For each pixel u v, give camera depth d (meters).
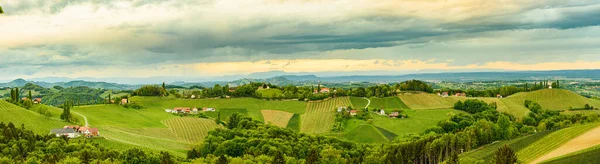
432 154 163.50
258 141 192.38
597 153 102.38
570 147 123.69
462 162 118.12
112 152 165.50
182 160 169.50
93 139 190.75
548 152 128.25
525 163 121.00
